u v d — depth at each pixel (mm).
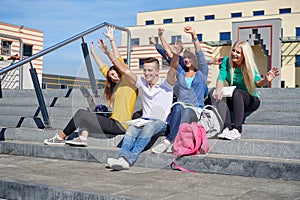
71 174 3086
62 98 5281
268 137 3793
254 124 4137
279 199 2355
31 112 5309
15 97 5867
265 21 16391
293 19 24188
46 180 2816
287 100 4344
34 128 4832
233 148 3439
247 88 3857
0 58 9664
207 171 3213
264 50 16531
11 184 2732
